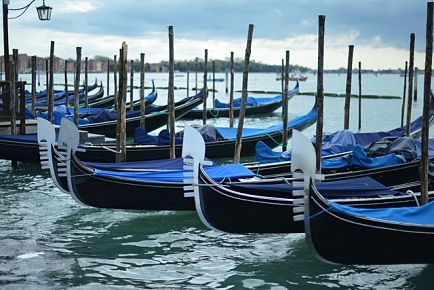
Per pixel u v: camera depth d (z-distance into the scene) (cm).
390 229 926
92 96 3825
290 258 1096
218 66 13038
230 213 1098
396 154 1477
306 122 2277
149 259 1088
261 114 3838
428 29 1081
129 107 3212
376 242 939
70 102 3647
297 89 4153
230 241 1192
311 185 907
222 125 3403
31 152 1780
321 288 966
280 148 2327
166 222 1310
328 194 1091
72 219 1325
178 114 2873
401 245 941
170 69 1692
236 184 1130
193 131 1089
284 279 1000
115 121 2292
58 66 7944
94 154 1784
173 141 1684
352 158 1396
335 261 963
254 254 1117
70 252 1111
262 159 1516
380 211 941
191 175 1116
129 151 1784
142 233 1237
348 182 1150
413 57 1997
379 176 1376
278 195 1107
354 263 970
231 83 2670
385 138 1714
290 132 2145
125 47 1597
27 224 1284
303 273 1027
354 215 919
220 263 1072
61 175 1310
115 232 1240
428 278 1008
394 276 1016
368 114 4144
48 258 1072
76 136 1238
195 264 1066
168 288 951
